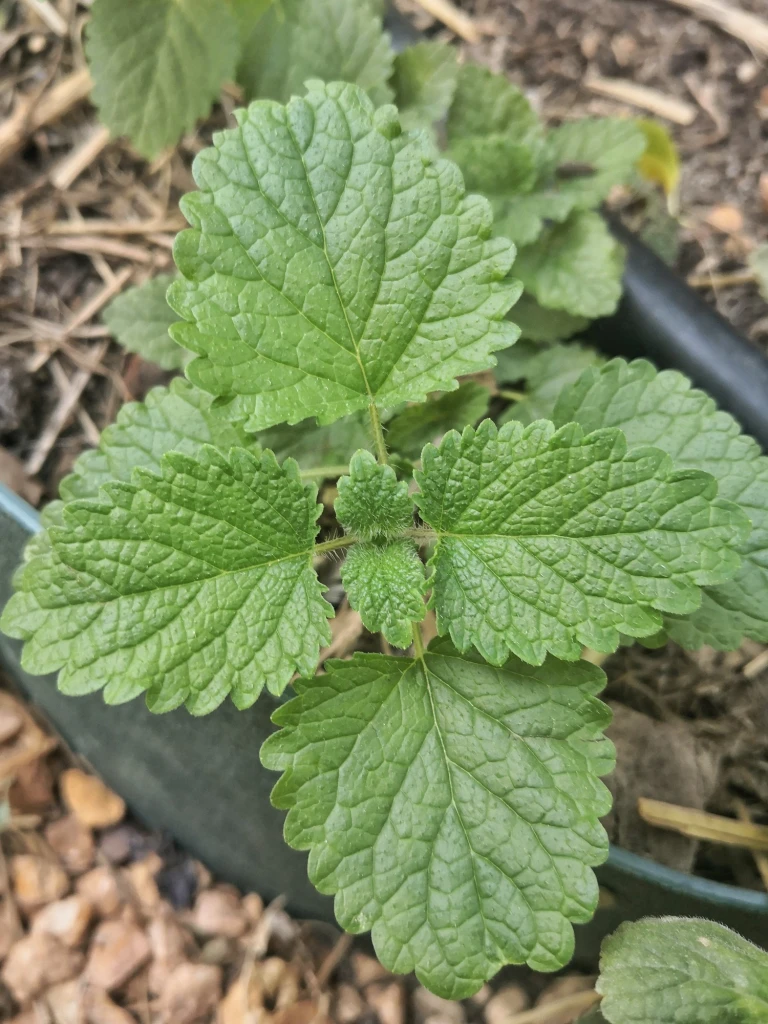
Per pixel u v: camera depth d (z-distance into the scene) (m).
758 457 0.14
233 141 0.13
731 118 0.27
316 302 0.13
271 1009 0.20
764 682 0.19
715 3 0.27
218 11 0.20
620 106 0.27
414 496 0.13
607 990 0.13
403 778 0.13
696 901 0.15
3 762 0.21
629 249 0.22
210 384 0.13
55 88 0.23
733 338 0.21
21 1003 0.20
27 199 0.22
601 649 0.12
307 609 0.13
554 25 0.27
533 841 0.12
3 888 0.21
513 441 0.12
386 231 0.13
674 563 0.12
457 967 0.12
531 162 0.19
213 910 0.21
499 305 0.13
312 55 0.20
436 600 0.13
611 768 0.13
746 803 0.18
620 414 0.15
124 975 0.20
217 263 0.13
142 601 0.12
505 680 0.13
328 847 0.12
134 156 0.23
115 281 0.22
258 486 0.13
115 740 0.19
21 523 0.17
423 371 0.13
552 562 0.12
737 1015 0.13
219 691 0.12
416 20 0.28
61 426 0.20
